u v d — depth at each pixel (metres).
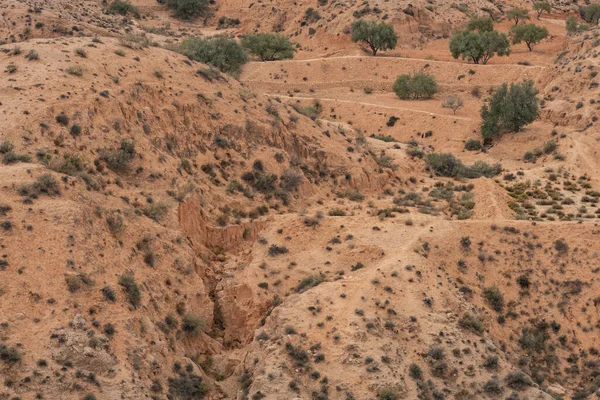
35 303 49.81
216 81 81.31
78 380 47.38
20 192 55.16
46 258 52.16
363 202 77.88
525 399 55.56
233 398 54.50
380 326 56.84
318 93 146.25
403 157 93.44
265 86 147.12
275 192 73.69
